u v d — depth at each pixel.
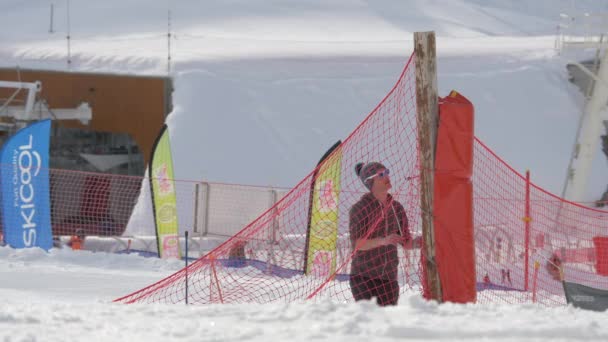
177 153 33.00
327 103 37.09
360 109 37.00
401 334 4.99
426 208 7.86
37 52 42.31
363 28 53.66
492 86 38.41
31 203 20.80
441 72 39.41
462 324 5.21
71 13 57.59
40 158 20.97
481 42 46.56
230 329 5.21
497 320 5.45
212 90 36.41
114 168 39.03
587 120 33.47
